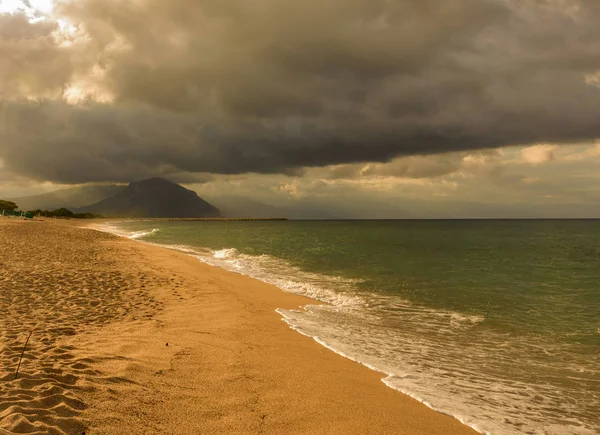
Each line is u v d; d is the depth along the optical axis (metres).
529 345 8.09
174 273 15.48
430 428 4.49
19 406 3.57
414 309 11.20
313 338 7.90
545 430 4.65
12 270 12.66
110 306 9.16
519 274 18.64
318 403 4.85
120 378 4.72
